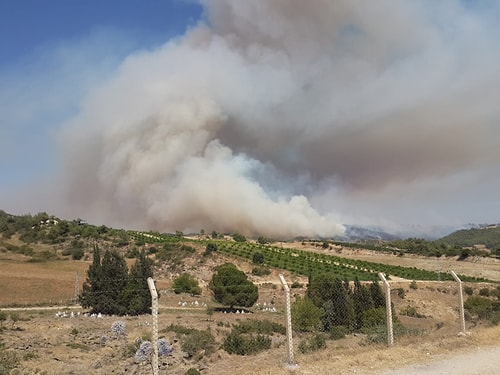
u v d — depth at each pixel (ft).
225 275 194.49
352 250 495.00
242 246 416.26
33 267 314.55
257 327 111.45
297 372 40.37
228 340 76.02
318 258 401.08
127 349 80.74
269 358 58.29
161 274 316.40
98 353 85.61
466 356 46.44
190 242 399.65
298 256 399.65
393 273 336.49
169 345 74.79
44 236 435.53
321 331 113.70
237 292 187.73
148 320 146.51
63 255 374.84
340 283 133.80
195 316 160.76
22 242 422.82
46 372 61.62
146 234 500.33
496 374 39.09
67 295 238.48
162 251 364.17
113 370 65.10
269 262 341.82
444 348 50.19
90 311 182.50
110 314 175.63
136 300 177.47
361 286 143.74
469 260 412.77
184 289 244.42
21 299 224.53
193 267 324.19
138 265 199.21
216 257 342.44
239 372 43.91
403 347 50.26
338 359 44.80
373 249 499.92
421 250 475.72
